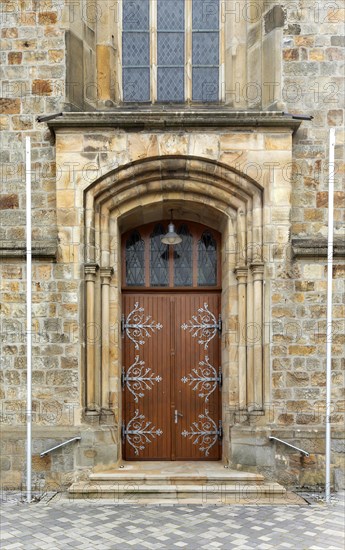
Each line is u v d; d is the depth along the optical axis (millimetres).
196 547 5074
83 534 5402
